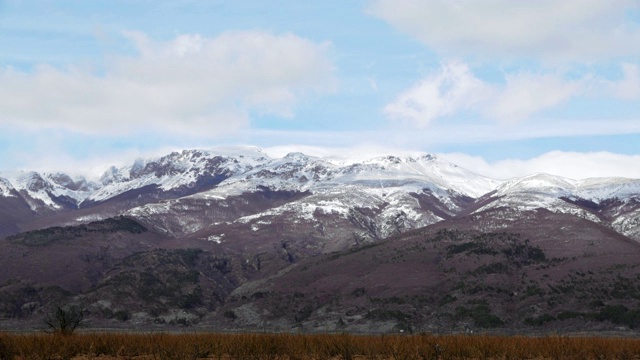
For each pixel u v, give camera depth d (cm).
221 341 8356
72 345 8044
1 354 7075
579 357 8100
